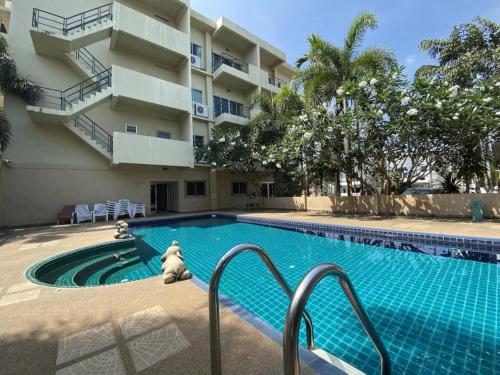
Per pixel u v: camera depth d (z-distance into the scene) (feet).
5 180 33.68
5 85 32.48
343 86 30.99
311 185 55.26
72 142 38.78
